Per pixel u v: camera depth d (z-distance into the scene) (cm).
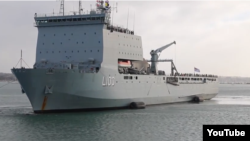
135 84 5859
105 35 5375
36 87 4703
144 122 4519
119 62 5831
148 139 3541
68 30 5531
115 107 5606
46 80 4681
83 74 4934
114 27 5719
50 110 4938
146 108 6044
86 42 5394
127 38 5891
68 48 5478
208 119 4906
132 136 3662
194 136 3706
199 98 7856
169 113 5441
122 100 5619
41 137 3597
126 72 5894
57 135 3681
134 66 6378
